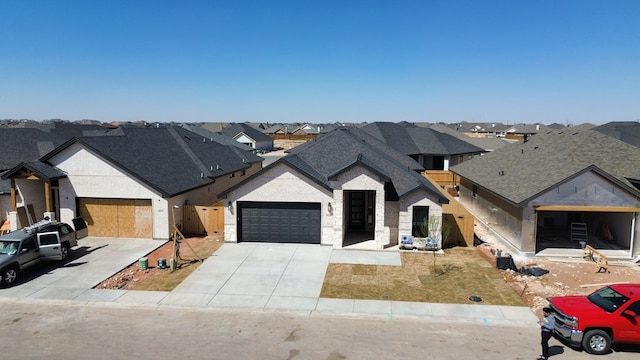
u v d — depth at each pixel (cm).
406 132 5138
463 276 1919
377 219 2294
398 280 1870
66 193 2530
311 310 1580
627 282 1855
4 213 2738
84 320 1509
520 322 1487
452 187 4066
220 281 1861
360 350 1298
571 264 2086
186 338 1376
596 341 1275
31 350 1305
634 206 2108
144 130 3155
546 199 2145
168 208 2469
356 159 2420
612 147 2503
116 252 2267
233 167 3566
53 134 4147
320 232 2389
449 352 1286
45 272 1972
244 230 2453
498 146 5844
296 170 2348
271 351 1294
